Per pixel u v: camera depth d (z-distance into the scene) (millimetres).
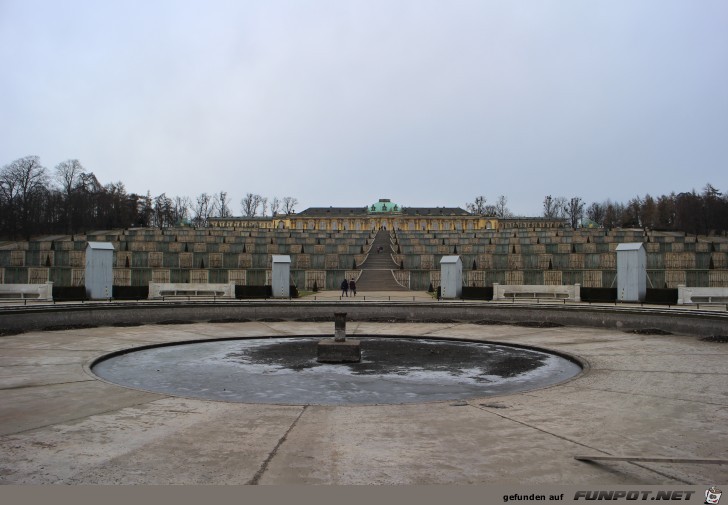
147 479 9883
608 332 32000
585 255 63594
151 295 44562
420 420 13742
